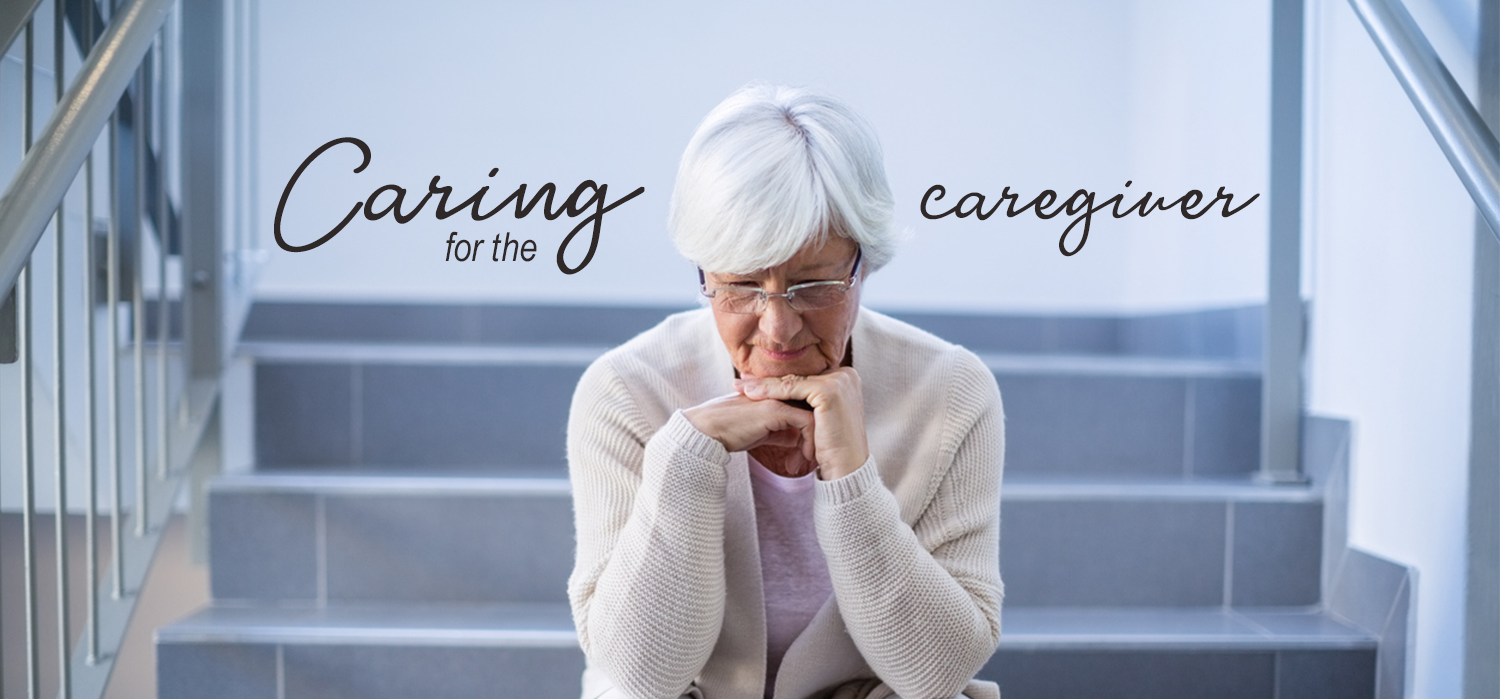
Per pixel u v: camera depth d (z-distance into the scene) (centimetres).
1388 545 167
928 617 99
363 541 180
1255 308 218
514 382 208
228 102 259
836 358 103
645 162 290
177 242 220
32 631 128
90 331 148
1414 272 162
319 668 161
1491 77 138
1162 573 183
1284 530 184
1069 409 208
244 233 273
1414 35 132
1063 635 163
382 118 283
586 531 110
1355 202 181
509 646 161
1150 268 282
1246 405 209
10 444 189
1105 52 298
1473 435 146
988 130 297
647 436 110
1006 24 296
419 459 207
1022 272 300
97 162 188
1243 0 226
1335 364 187
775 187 89
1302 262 201
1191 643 162
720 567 102
